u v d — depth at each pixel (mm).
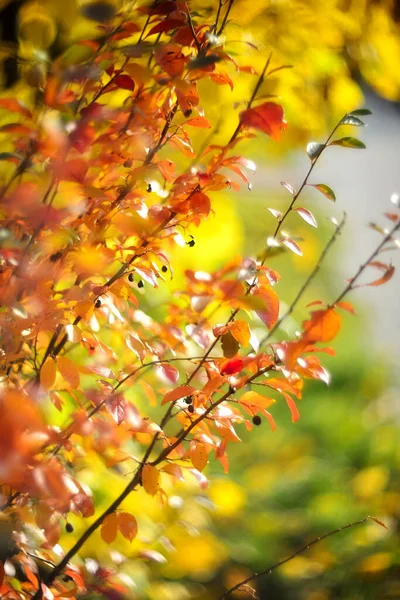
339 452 4363
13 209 2064
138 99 2166
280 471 4145
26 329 2139
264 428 4672
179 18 2178
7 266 2152
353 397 5164
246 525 3520
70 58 2262
